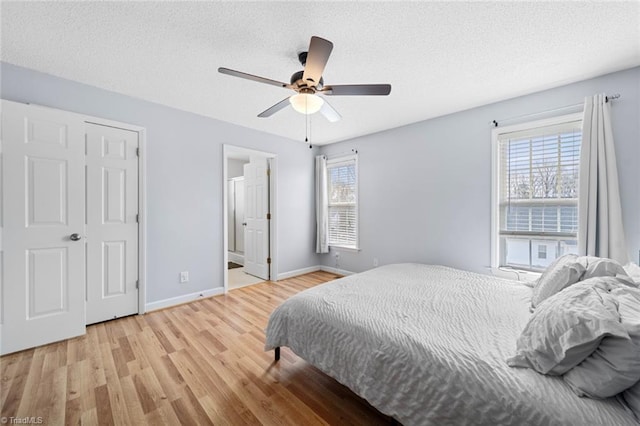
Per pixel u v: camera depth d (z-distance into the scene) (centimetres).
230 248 605
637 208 215
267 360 199
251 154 389
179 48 193
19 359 196
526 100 269
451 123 321
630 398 86
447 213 326
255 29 172
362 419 145
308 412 149
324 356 158
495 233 290
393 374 127
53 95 233
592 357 92
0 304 199
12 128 203
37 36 180
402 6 152
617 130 222
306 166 466
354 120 346
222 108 307
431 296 189
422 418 114
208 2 149
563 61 208
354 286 213
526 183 273
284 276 434
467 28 171
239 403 155
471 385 104
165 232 302
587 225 229
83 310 234
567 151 250
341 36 179
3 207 200
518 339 117
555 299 117
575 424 82
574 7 152
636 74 215
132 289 278
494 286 214
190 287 324
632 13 156
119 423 139
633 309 98
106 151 261
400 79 237
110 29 173
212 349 213
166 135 301
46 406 149
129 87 255
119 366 188
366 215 415
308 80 180
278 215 425
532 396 92
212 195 342
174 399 157
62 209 224
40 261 214
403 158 368
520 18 162
